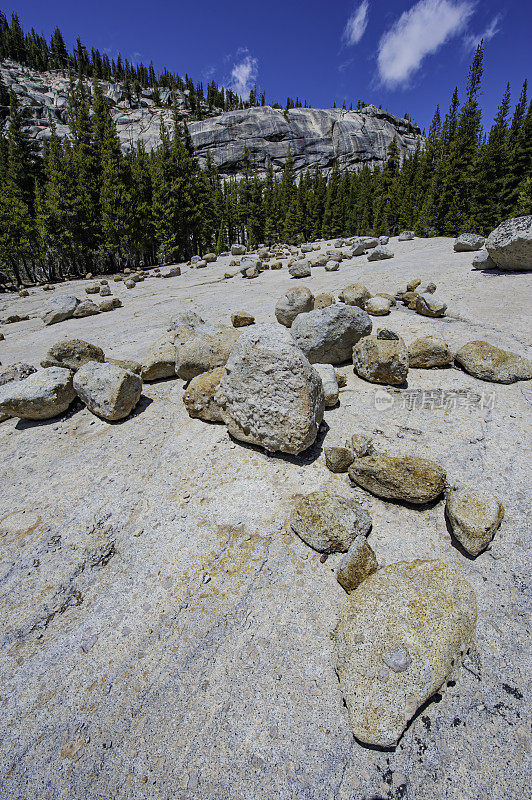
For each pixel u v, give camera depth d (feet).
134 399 20.44
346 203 178.19
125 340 36.11
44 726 8.41
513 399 17.93
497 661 8.63
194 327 25.45
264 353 14.14
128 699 8.64
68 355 23.09
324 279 50.14
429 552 11.17
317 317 21.79
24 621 10.69
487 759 7.23
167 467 15.85
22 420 21.70
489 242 35.94
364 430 16.60
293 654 9.05
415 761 7.29
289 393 13.80
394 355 19.17
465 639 8.69
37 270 114.11
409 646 8.16
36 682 9.23
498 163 92.22
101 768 7.66
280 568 11.07
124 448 17.76
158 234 102.37
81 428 20.03
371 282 43.24
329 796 6.95
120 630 10.11
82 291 72.33
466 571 10.60
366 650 8.23
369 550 10.44
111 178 89.81
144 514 13.70
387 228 137.80
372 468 12.66
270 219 173.27
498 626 9.29
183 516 13.26
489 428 16.05
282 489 13.75
